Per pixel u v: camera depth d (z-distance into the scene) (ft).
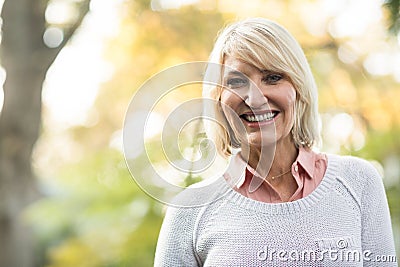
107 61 17.13
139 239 13.05
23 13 19.16
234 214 6.24
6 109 19.65
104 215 13.33
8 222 19.62
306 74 6.21
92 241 14.12
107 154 14.24
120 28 16.53
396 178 12.64
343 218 6.16
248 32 6.02
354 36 14.46
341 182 6.32
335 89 14.48
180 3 15.75
